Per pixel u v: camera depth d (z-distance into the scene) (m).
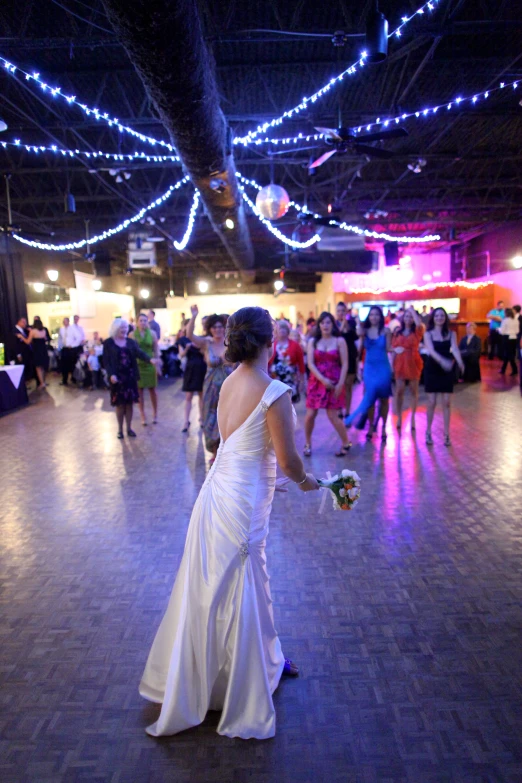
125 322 6.71
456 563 3.20
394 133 5.61
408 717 1.98
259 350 1.86
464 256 21.12
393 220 16.11
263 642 2.02
